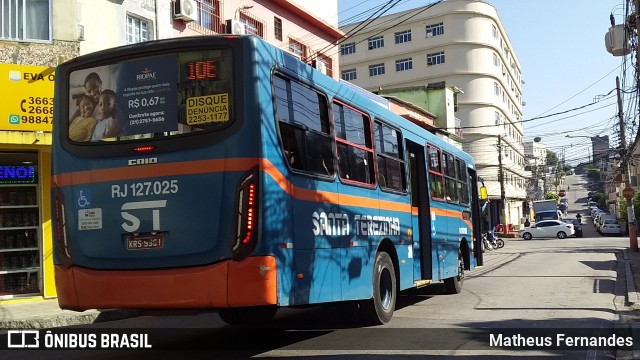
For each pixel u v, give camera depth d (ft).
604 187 330.13
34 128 39.68
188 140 18.85
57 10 41.75
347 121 24.94
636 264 67.15
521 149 253.44
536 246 116.16
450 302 37.63
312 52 77.46
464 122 193.57
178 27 53.62
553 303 36.63
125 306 18.90
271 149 18.70
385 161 29.07
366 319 27.55
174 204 18.71
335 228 22.72
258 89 18.66
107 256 19.40
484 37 197.98
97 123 20.30
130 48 20.21
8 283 40.42
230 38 19.07
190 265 18.37
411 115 104.01
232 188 18.19
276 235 18.44
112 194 19.57
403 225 31.01
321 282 21.21
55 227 20.54
